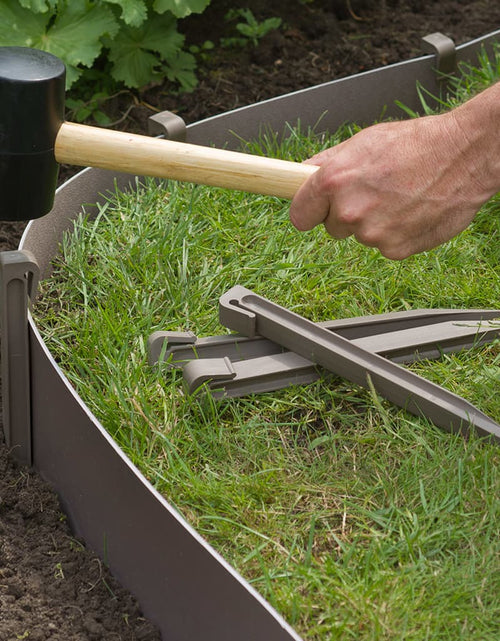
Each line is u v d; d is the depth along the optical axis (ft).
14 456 6.70
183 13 10.23
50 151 5.88
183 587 5.27
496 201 8.77
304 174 6.08
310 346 6.84
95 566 5.90
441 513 5.95
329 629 5.23
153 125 8.81
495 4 12.67
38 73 5.60
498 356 7.20
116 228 8.42
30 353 6.38
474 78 10.19
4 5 9.72
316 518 6.03
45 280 7.94
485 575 5.54
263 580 5.59
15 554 5.93
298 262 8.16
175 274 8.06
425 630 5.27
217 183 6.15
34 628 5.45
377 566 5.58
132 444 6.44
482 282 8.05
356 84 9.80
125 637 5.52
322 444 6.66
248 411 6.87
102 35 10.19
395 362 7.12
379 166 5.72
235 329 7.10
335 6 12.33
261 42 11.58
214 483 6.12
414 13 12.45
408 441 6.54
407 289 8.03
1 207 6.00
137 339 7.29
